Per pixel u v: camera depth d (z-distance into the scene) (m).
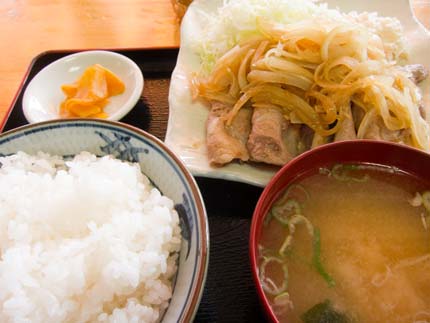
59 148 0.26
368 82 0.29
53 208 0.23
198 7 0.42
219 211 0.27
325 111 0.30
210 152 0.29
